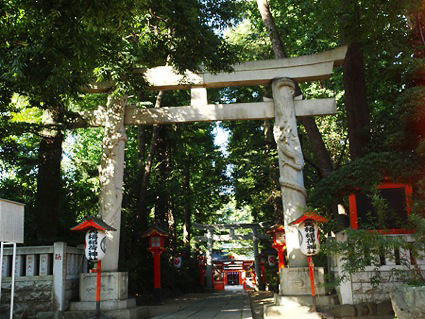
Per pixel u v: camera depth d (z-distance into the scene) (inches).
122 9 273.7
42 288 386.9
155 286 567.5
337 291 373.4
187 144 889.5
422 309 222.8
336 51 438.6
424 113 343.0
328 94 653.3
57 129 465.7
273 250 847.7
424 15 392.2
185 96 758.5
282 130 427.8
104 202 428.5
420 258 302.4
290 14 630.5
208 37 405.1
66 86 327.0
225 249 1514.5
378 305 329.4
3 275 394.0
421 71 375.6
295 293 385.7
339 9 411.8
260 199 820.0
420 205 328.8
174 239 784.3
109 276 406.0
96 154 975.6
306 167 693.3
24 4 297.0
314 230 344.5
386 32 435.5
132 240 628.7
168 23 378.9
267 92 661.3
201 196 922.1
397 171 358.3
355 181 368.5
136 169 721.6
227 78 447.2
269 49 684.1
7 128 429.7
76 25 286.5
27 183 569.9
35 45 305.7
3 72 343.0
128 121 453.4
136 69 450.3
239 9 577.6
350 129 460.1
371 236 279.1
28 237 464.8
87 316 378.6
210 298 673.6
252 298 629.9
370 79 526.9
